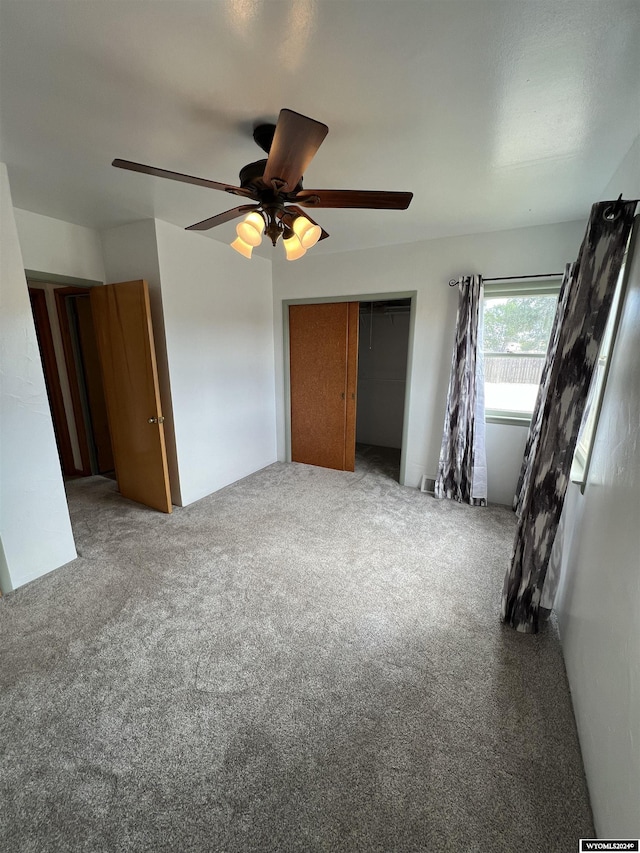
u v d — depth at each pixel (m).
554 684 1.64
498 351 3.36
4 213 2.01
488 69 1.26
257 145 1.77
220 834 1.13
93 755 1.34
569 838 1.12
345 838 1.12
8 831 1.13
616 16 1.04
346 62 1.24
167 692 1.58
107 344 3.12
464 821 1.16
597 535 1.48
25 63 1.23
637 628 0.99
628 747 0.96
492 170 2.00
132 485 3.44
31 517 2.28
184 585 2.28
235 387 3.85
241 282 3.74
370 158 1.89
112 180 2.13
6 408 2.13
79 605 2.10
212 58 1.22
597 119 1.52
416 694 1.58
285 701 1.55
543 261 2.95
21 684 1.61
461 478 3.47
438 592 2.23
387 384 5.40
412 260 3.42
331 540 2.82
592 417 2.03
